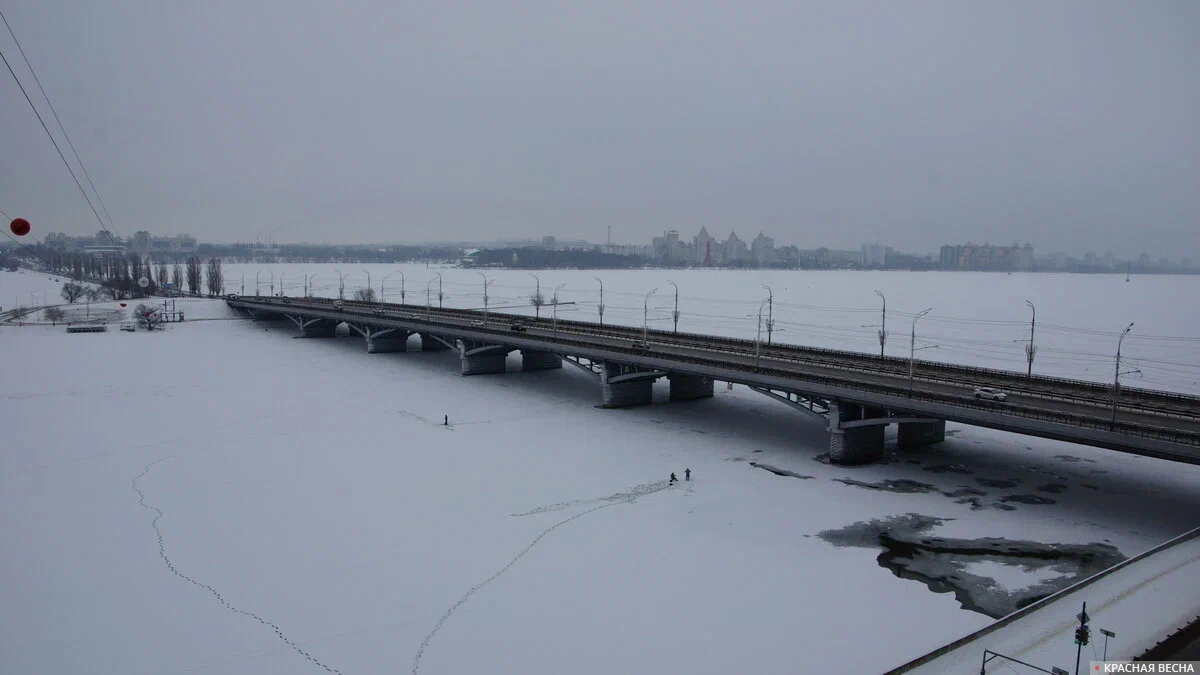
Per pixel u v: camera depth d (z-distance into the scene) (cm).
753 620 3416
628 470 5591
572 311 17875
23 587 3703
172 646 3192
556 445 6275
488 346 9300
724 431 6744
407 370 10050
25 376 9281
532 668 3033
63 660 3088
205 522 4528
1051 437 4588
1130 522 4581
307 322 13562
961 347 12119
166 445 6212
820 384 5728
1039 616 2838
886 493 5097
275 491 5088
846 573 3900
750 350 7988
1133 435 4272
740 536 4369
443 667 3041
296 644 3209
